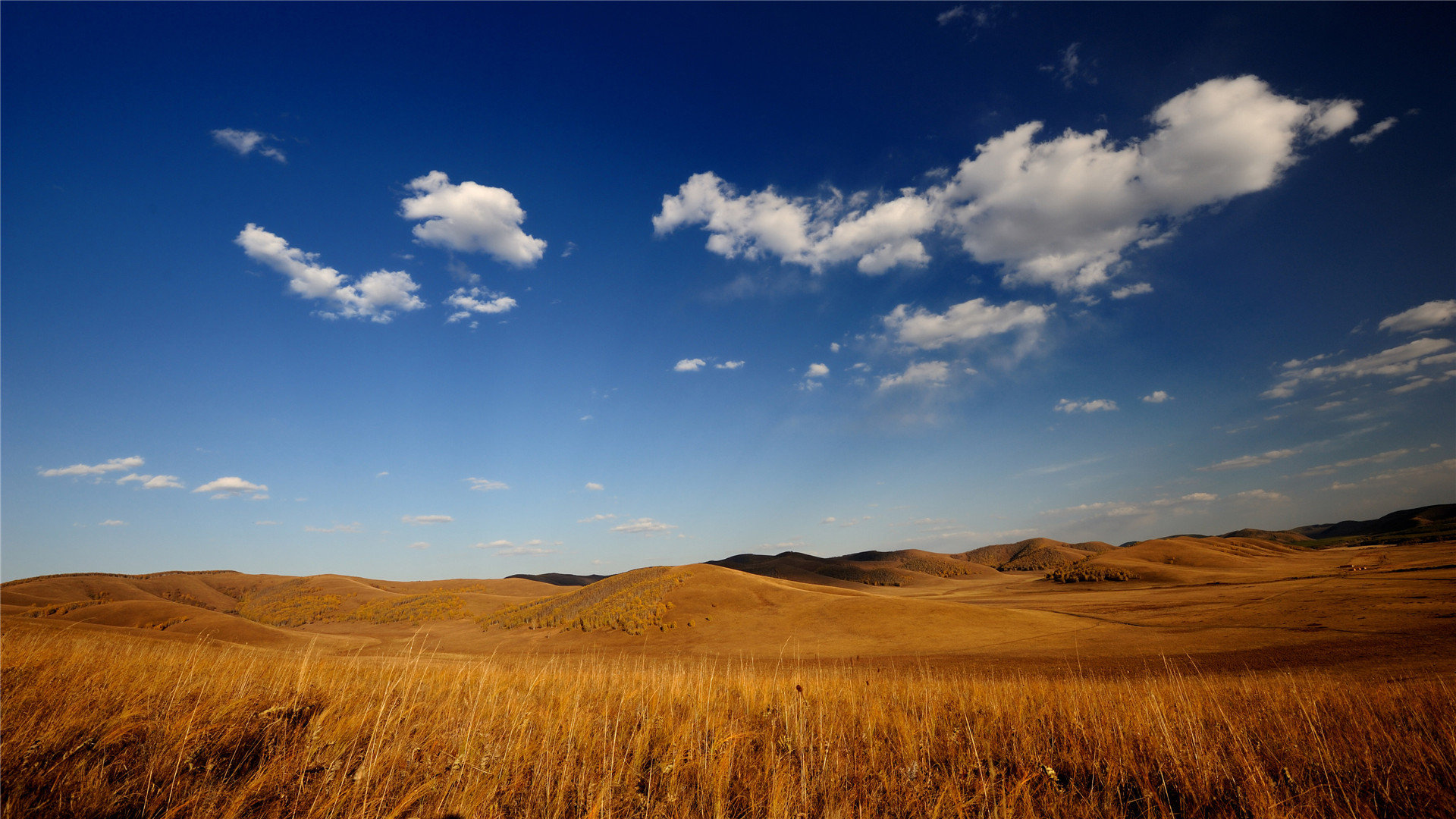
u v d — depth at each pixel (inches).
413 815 149.8
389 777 165.0
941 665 1266.0
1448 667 824.3
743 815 173.5
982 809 170.2
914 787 187.2
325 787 157.9
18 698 193.8
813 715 286.2
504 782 175.8
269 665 326.6
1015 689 417.7
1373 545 6638.8
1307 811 177.3
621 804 171.0
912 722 285.6
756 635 2000.5
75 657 286.5
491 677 347.6
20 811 134.1
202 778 158.2
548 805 164.7
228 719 191.2
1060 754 241.6
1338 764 220.2
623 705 281.4
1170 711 303.4
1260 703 353.7
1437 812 175.6
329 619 3676.2
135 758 167.0
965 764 221.8
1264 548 7268.7
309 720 204.1
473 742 203.3
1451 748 217.2
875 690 402.0
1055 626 1950.1
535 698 303.6
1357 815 174.7
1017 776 208.2
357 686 286.0
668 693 325.1
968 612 2110.0
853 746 242.4
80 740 168.7
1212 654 1289.4
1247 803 184.2
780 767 200.8
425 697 281.4
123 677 247.3
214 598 4785.9
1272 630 1589.6
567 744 202.5
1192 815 173.0
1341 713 305.0
